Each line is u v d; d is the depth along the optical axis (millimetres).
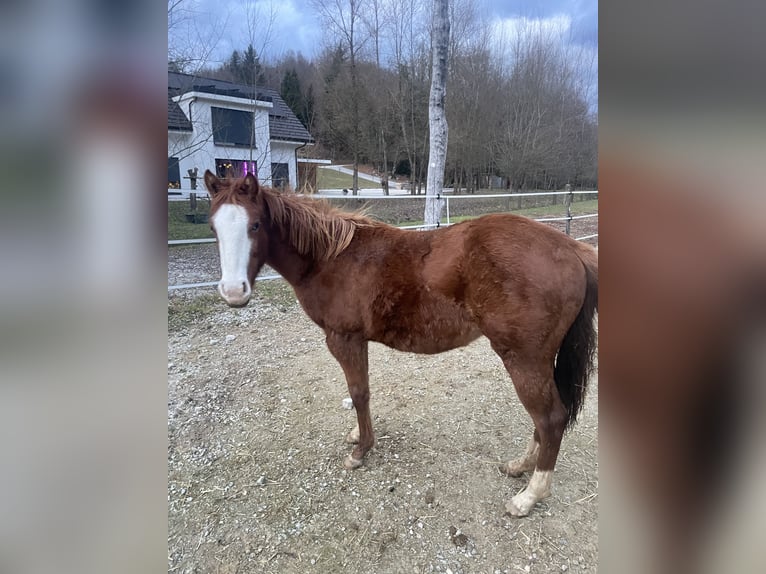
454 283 1889
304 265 2188
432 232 2082
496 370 3369
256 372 3375
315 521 1930
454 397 2969
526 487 2070
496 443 2461
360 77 16828
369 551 1771
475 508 1982
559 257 1747
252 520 1945
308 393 3059
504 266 1745
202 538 1854
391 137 18859
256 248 1988
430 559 1728
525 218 1890
